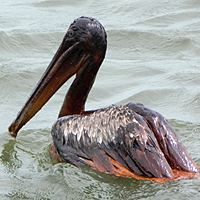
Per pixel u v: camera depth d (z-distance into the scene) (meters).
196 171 9.93
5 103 15.95
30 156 12.05
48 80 12.00
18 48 21.09
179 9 26.92
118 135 9.93
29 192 9.95
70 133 10.70
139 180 9.57
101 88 17.33
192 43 21.91
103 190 9.66
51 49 21.33
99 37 11.77
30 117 12.20
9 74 17.91
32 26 23.52
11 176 10.80
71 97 12.08
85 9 27.16
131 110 10.23
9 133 12.38
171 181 9.45
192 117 14.70
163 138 10.09
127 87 17.48
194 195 9.05
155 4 27.59
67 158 10.66
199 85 17.36
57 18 25.19
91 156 10.24
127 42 22.27
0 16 24.92
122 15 26.12
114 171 9.84
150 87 17.19
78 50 11.85
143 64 19.80
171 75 18.36
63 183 10.15
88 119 10.55
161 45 21.97
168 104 15.87
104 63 19.91
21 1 28.38
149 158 9.56
